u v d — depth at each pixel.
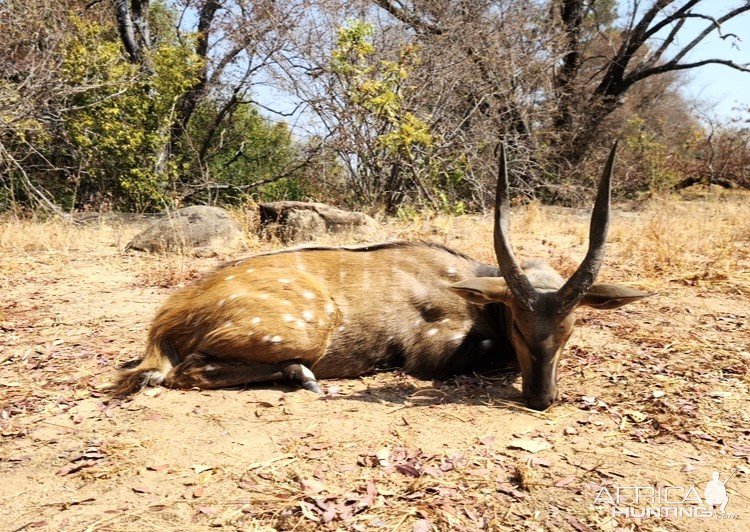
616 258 2.49
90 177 4.33
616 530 0.90
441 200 3.67
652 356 1.54
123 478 1.01
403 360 1.46
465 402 1.30
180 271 2.24
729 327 1.74
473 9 4.21
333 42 3.77
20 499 0.96
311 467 1.04
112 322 1.76
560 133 5.19
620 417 1.23
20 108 3.54
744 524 0.92
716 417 1.23
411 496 0.96
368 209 3.56
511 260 1.26
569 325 1.25
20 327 1.72
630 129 6.47
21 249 2.62
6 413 1.23
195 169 4.96
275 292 1.37
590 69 7.05
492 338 1.47
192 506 0.94
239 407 1.25
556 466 1.05
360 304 1.44
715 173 6.86
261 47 4.00
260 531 0.89
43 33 3.92
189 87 4.61
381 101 3.37
